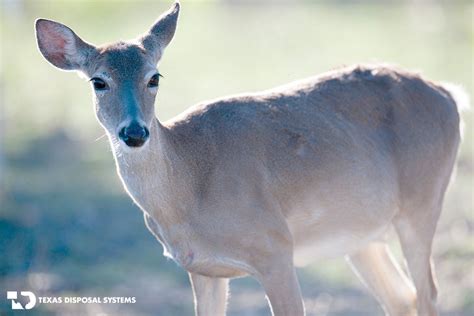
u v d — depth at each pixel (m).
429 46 58.31
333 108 16.81
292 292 15.32
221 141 15.56
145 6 73.75
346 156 16.48
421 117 17.47
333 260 25.34
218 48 63.00
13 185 31.88
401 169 17.17
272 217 15.38
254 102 16.34
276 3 84.31
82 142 38.91
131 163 15.11
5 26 56.97
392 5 80.56
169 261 25.45
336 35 65.88
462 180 30.89
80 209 29.42
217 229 15.23
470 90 43.66
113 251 25.98
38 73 54.41
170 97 47.34
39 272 23.61
